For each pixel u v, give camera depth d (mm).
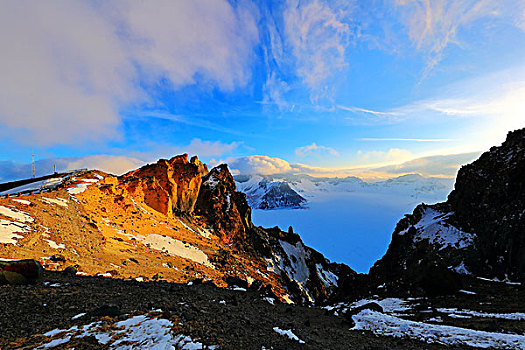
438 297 31672
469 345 14172
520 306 23438
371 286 63344
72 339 8914
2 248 21156
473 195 59125
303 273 125688
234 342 10359
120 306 12469
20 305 11523
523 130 58750
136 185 86250
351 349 13039
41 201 38719
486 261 43844
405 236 70062
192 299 16000
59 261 23172
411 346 14406
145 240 55781
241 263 81812
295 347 11484
